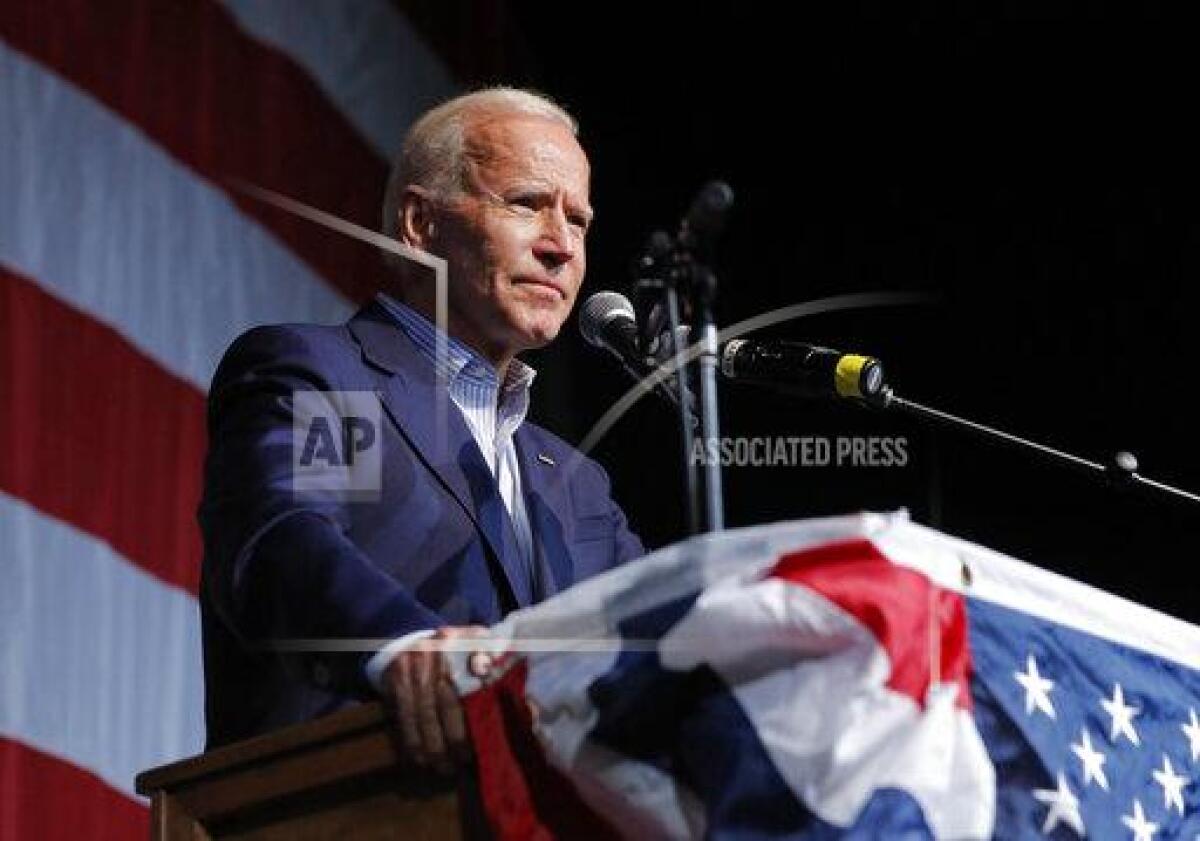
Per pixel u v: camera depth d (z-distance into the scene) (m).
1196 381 17.92
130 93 15.86
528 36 20.08
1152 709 6.75
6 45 15.05
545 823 6.10
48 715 14.07
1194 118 18.36
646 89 19.92
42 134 15.12
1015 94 19.05
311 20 17.75
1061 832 6.06
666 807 5.84
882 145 19.30
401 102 18.45
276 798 6.90
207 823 7.11
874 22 19.55
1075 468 9.32
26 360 14.56
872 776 5.59
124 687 14.58
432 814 6.54
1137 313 18.23
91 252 15.25
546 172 10.11
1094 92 18.78
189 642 15.11
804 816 5.57
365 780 6.70
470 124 10.22
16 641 14.00
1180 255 18.22
